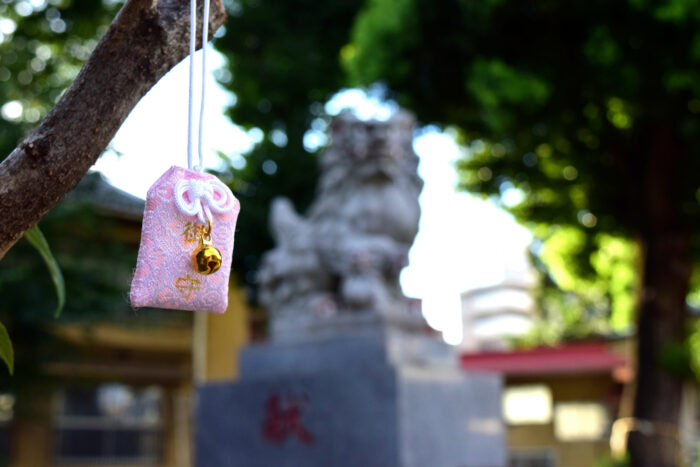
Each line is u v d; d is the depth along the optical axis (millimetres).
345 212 5984
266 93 10688
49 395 9180
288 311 6098
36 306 8008
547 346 14750
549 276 14492
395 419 5094
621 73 7777
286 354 5867
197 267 1339
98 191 9258
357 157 5906
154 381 12961
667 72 7570
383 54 8781
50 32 8508
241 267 11133
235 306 11633
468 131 9680
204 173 1388
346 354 5574
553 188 10312
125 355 12383
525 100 8148
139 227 11438
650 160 9258
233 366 11438
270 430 5676
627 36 7660
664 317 9258
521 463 14547
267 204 10938
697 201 9438
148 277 1328
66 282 8258
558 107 8508
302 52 10398
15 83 8242
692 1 7141
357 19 9586
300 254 6039
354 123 5996
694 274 10922
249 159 10930
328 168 6285
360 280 5660
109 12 8531
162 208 1348
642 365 9367
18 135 7605
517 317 17422
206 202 1364
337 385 5391
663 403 9109
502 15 8086
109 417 12719
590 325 17406
